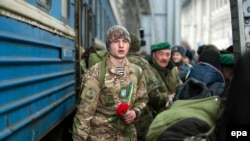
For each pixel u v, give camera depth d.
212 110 1.82
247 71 1.33
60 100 3.67
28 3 2.63
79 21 4.98
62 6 3.90
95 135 2.94
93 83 2.87
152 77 3.84
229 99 1.40
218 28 23.94
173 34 9.31
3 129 2.09
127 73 2.95
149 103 3.88
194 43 31.28
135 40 3.96
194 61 8.16
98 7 8.00
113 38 2.88
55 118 3.45
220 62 2.78
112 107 2.92
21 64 2.43
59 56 3.68
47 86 3.14
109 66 2.89
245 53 1.35
